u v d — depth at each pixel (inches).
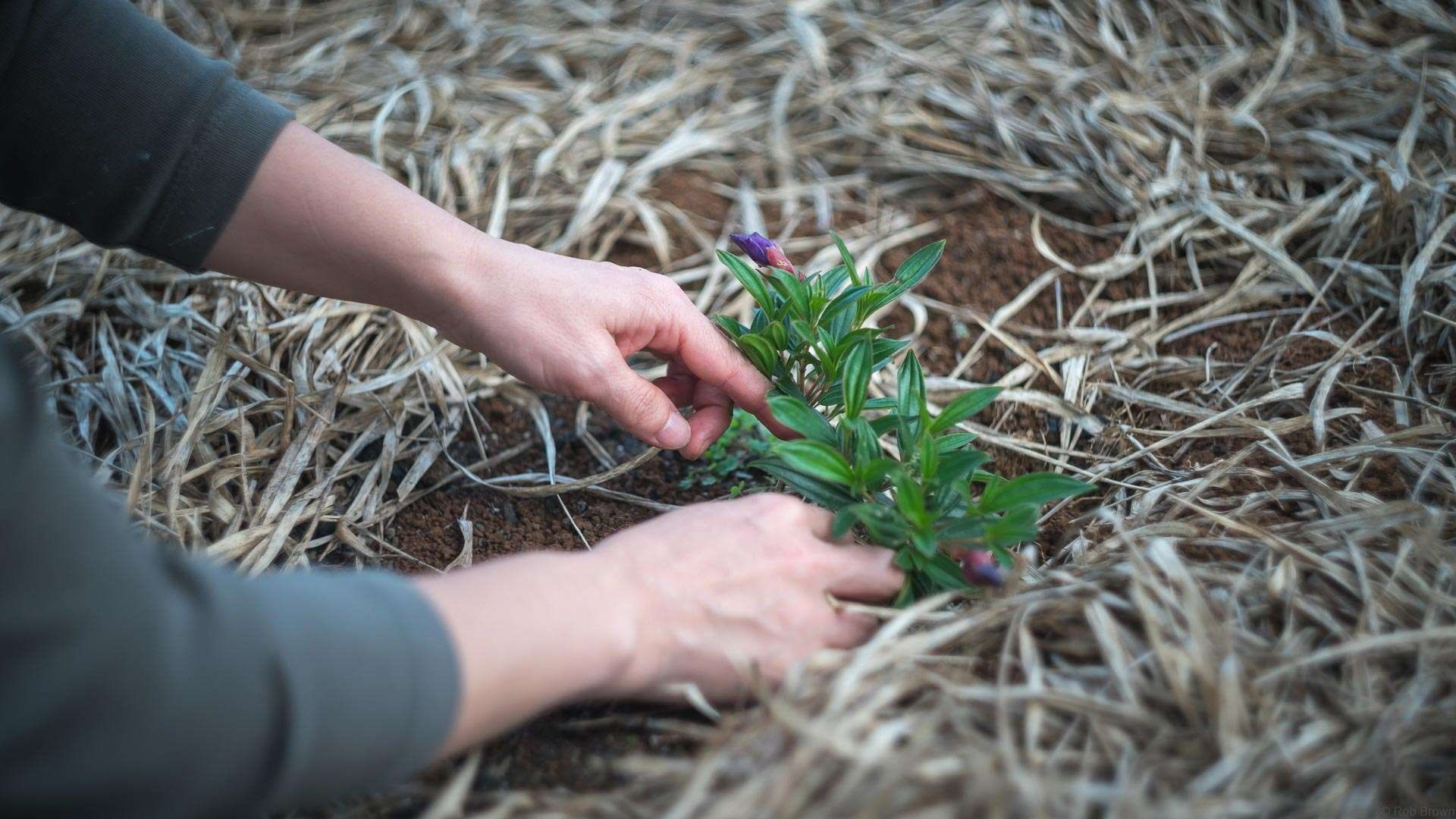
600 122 44.7
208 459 34.4
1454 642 27.8
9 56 29.5
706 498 35.2
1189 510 32.0
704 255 41.2
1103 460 34.4
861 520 31.0
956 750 26.3
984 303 39.4
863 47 47.3
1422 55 41.0
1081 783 25.7
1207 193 39.5
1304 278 37.3
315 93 45.1
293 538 34.0
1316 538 30.2
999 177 42.5
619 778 28.3
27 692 23.1
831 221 42.2
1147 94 42.8
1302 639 28.4
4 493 23.1
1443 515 29.8
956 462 29.5
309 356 36.9
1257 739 26.6
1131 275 39.5
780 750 26.5
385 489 35.1
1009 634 28.4
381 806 28.0
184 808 24.0
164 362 36.5
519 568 26.9
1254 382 35.8
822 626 28.5
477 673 25.5
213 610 24.3
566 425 37.4
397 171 42.7
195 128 30.3
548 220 41.8
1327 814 25.8
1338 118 41.3
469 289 31.4
